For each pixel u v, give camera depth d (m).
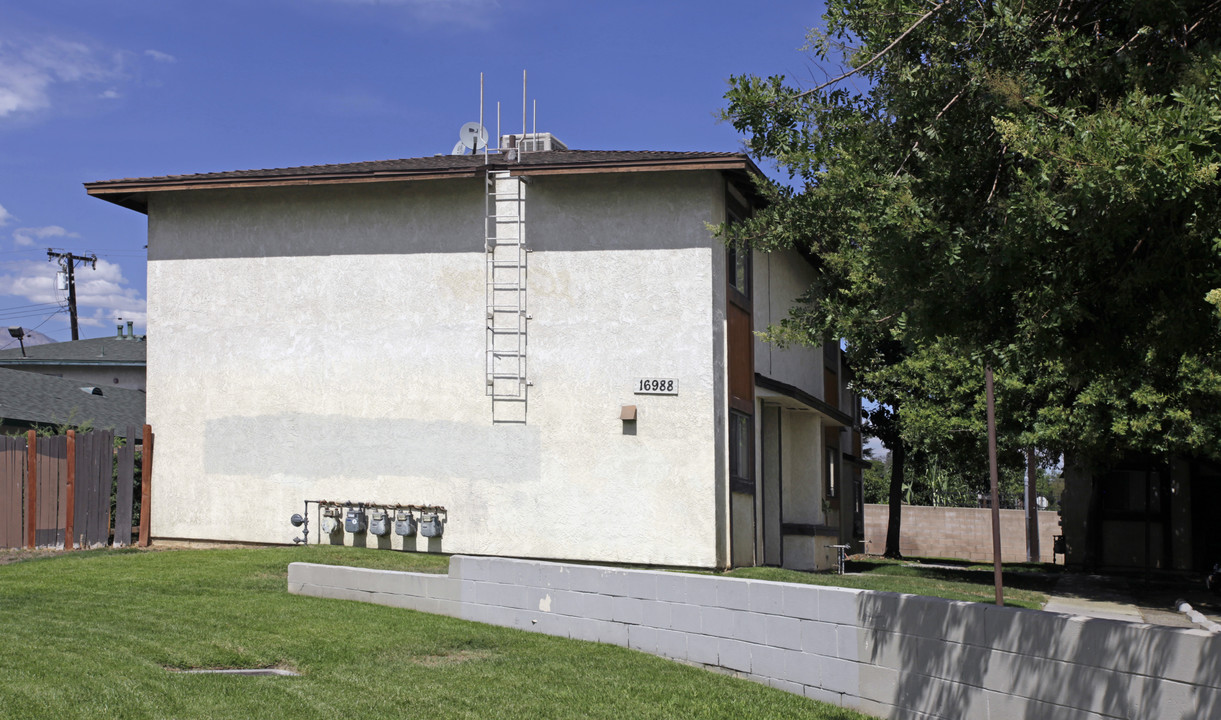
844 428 28.89
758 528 19.89
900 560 32.94
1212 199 6.49
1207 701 6.11
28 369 43.56
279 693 8.62
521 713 8.41
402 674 9.62
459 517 18.36
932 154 8.46
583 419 18.03
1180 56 7.28
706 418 17.58
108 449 18.73
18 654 9.49
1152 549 31.28
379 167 20.11
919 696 8.38
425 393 18.70
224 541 19.30
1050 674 7.23
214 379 19.62
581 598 11.74
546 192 18.48
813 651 9.39
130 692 8.29
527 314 18.38
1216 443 18.00
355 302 19.17
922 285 8.00
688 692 9.25
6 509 18.64
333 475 18.97
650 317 17.92
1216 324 7.24
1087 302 7.59
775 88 9.45
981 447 22.05
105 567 15.94
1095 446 19.75
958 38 8.23
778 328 17.67
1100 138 6.39
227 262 19.78
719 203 18.16
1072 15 7.92
